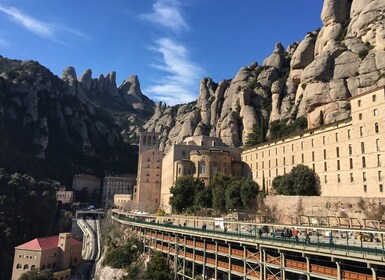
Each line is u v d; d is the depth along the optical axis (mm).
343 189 85250
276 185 102062
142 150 193375
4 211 132000
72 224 164750
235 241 49500
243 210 94188
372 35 113562
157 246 78750
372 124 79250
